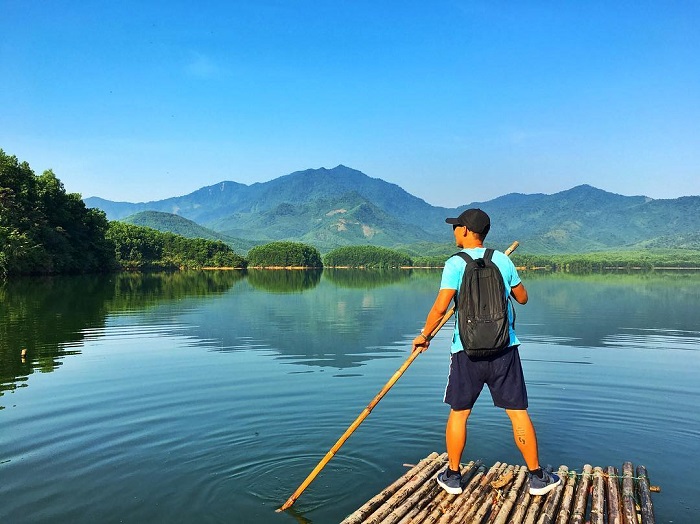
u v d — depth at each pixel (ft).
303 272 285.02
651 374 31.07
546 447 19.56
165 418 22.75
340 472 17.54
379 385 28.53
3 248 133.59
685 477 16.90
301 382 29.07
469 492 14.57
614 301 84.43
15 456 18.57
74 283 126.52
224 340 44.04
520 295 14.87
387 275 241.76
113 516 14.64
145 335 46.52
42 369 32.35
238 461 18.37
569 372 31.68
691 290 115.55
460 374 14.48
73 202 185.68
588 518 13.51
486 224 15.10
